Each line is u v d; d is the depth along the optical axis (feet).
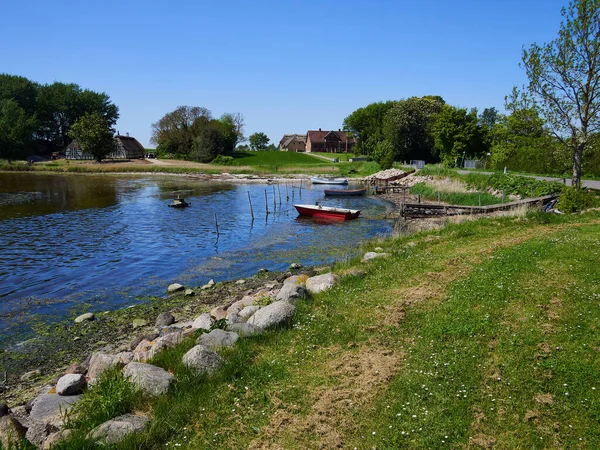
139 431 19.38
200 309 46.26
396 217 114.73
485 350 25.13
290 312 31.58
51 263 66.44
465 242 53.06
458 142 201.77
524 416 19.86
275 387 22.75
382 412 20.38
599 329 26.37
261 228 100.78
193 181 229.04
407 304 32.45
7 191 164.86
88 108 386.32
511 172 135.03
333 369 24.22
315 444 18.56
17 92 352.90
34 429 20.47
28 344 38.70
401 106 259.80
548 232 54.08
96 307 48.21
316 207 116.26
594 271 35.94
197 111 374.43
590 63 72.28
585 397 20.72
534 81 76.54
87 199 147.95
